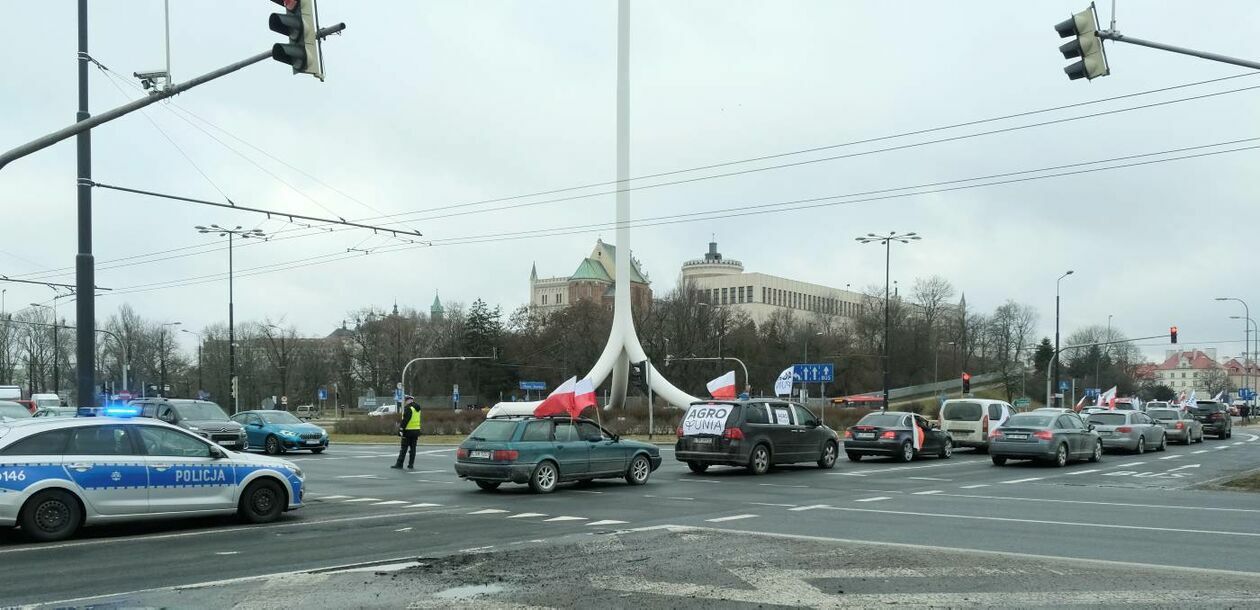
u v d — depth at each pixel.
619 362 57.88
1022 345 105.12
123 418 12.00
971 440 29.67
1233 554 9.88
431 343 103.38
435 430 41.91
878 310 99.81
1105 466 24.58
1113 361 118.81
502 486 18.70
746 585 8.06
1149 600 7.49
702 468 22.08
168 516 11.91
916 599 7.51
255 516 12.70
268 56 13.73
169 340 91.81
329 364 107.06
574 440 17.91
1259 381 164.00
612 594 7.70
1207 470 23.09
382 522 12.78
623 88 57.78
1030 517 13.22
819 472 22.28
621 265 57.84
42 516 10.94
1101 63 14.26
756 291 130.75
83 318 17.59
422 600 7.48
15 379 86.12
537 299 163.12
